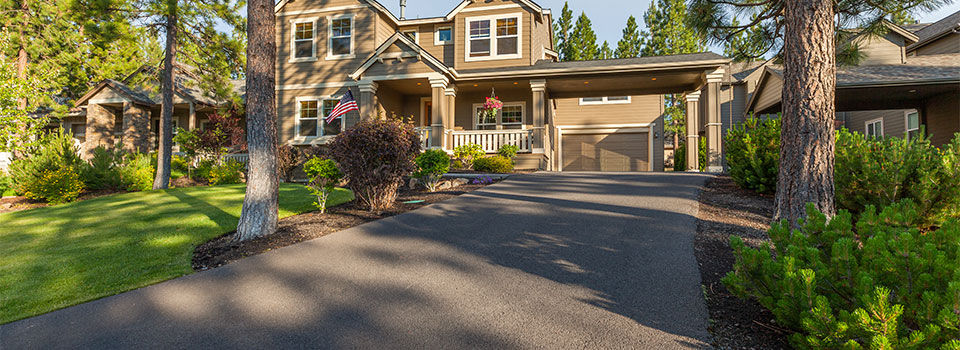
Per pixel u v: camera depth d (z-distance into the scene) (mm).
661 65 12781
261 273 4070
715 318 2826
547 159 15609
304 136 16188
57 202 10406
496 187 8930
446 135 14023
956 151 4770
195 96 18859
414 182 10078
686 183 8484
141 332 2904
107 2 11844
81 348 2711
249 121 5816
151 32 13117
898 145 5109
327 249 4789
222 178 13836
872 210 2957
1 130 12250
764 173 6969
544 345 2521
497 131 14055
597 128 18891
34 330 3008
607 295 3244
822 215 3023
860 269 2350
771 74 13117
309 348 2596
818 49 4812
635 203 6543
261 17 5922
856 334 1990
